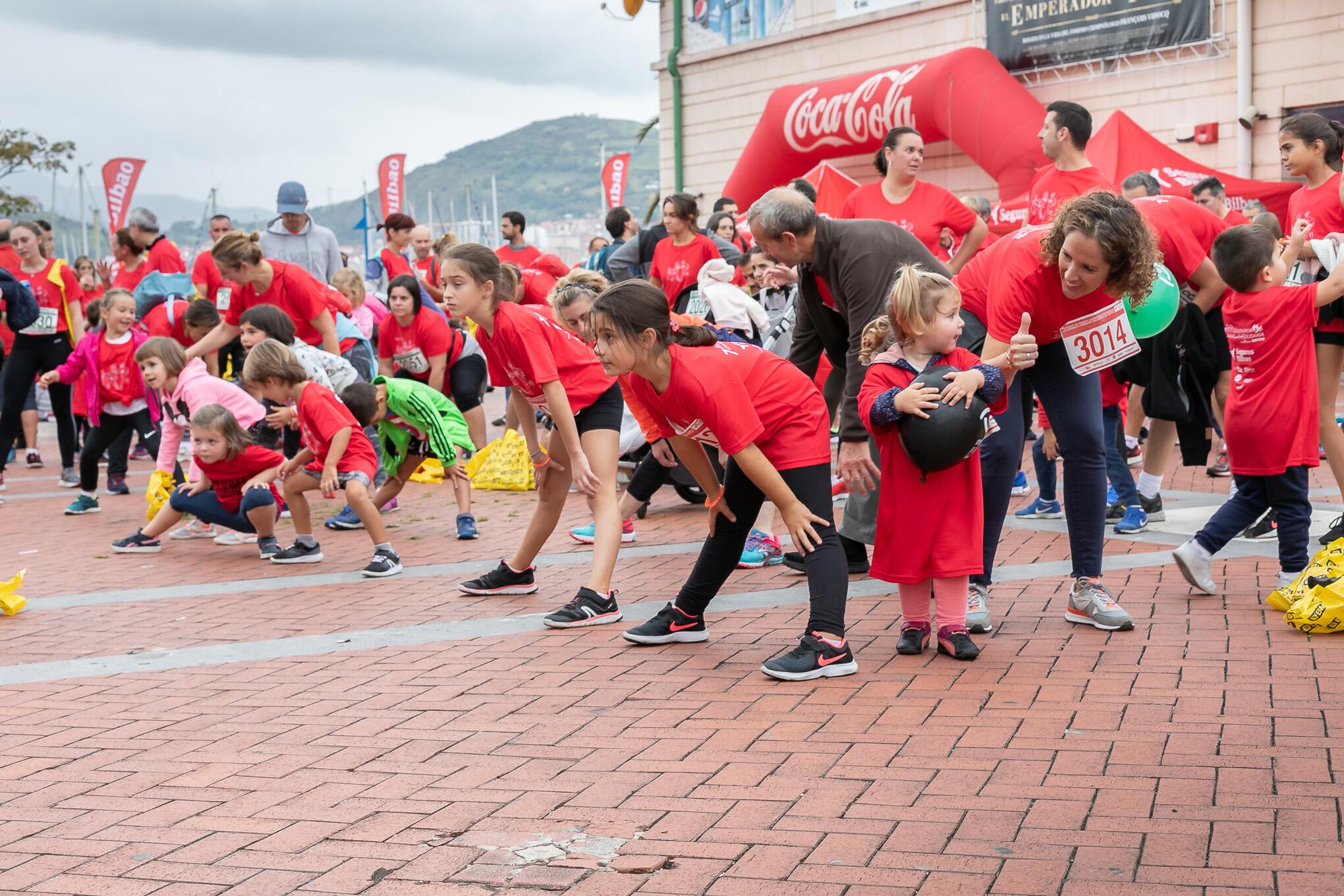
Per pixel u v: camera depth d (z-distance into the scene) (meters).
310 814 3.54
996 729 4.00
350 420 7.34
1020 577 6.24
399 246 14.48
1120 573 6.25
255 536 8.51
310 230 11.80
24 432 13.91
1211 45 15.77
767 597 6.11
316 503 10.30
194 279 11.41
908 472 4.79
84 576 7.47
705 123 22.48
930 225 7.38
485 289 5.62
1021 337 4.70
